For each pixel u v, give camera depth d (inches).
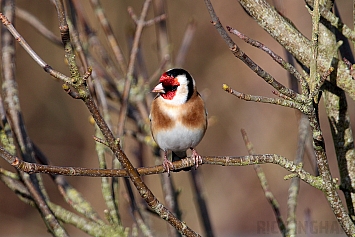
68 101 639.1
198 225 578.2
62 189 278.2
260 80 628.4
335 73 235.6
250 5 231.8
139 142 353.4
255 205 594.2
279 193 586.6
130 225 460.4
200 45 658.8
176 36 662.5
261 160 219.5
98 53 367.2
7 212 607.5
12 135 270.2
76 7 348.8
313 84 199.6
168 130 310.0
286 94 199.2
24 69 638.5
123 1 614.9
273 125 613.0
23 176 254.2
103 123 193.9
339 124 247.6
